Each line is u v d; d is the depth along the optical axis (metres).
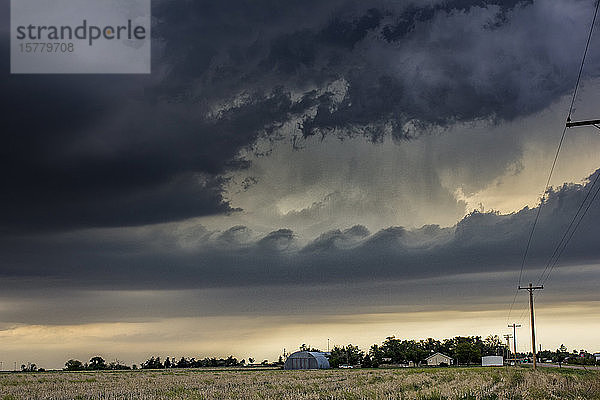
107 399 60.72
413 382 79.94
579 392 60.94
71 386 82.25
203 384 85.44
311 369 173.12
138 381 95.38
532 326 138.50
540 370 127.88
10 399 61.28
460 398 56.38
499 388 67.69
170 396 63.12
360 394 60.84
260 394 63.56
